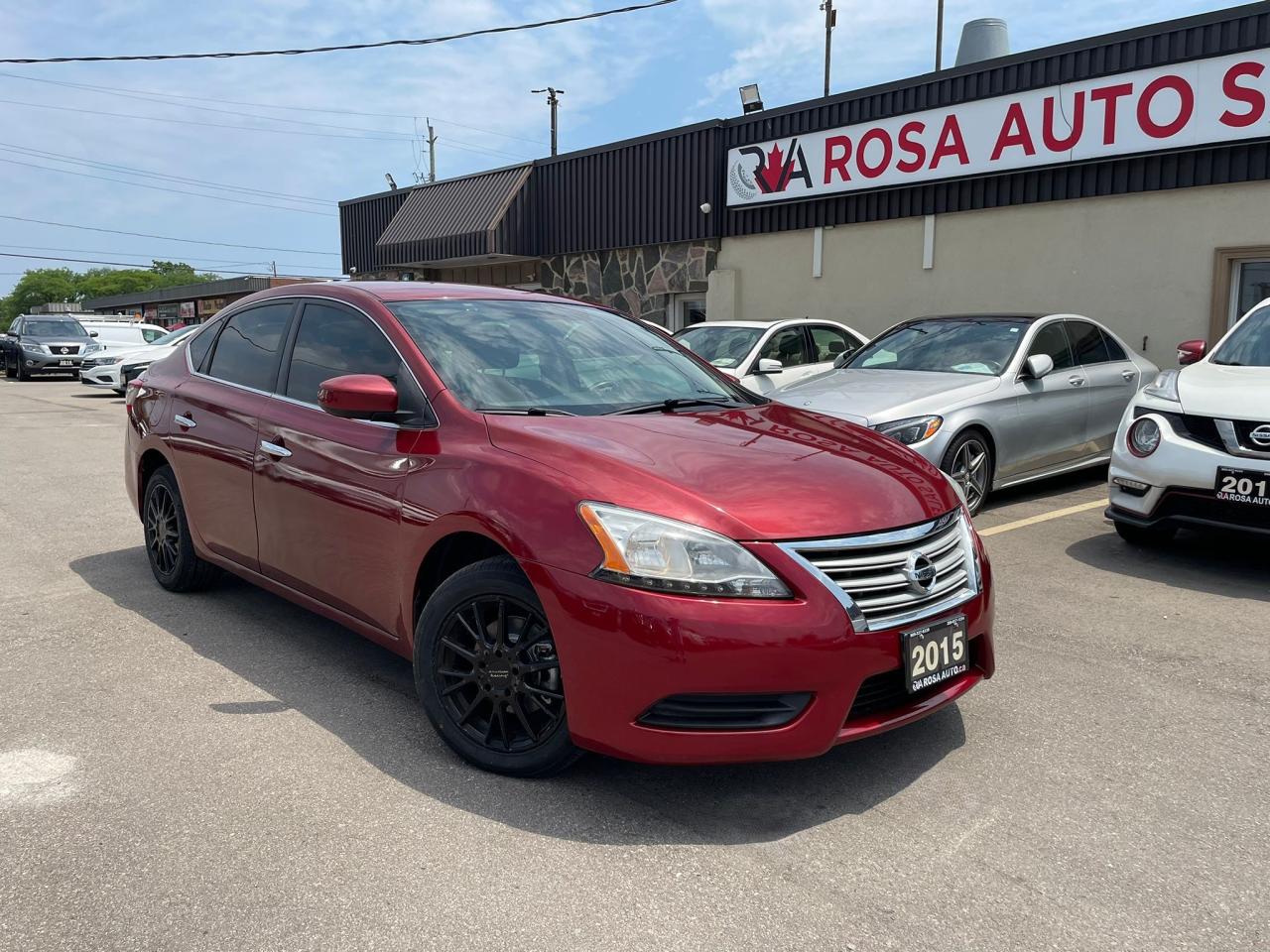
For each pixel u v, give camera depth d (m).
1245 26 9.27
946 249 12.03
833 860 2.60
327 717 3.48
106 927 2.28
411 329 3.71
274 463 3.93
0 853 2.59
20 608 4.77
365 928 2.29
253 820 2.77
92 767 3.09
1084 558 5.74
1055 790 2.98
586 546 2.73
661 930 2.29
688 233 15.12
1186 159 9.89
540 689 2.90
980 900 2.41
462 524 3.03
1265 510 4.89
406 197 21.28
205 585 4.97
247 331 4.57
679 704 2.66
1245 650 4.21
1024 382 7.02
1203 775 3.08
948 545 3.06
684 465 2.96
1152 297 10.33
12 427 12.95
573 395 3.63
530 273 18.62
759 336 9.31
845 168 12.81
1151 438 5.36
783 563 2.68
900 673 2.87
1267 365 5.71
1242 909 2.38
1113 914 2.36
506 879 2.49
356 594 3.57
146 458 5.02
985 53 14.94
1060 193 10.90
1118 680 3.87
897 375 7.21
